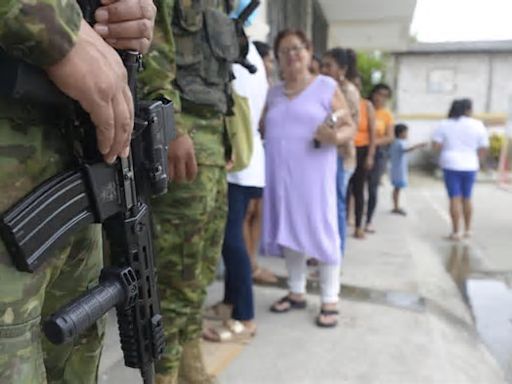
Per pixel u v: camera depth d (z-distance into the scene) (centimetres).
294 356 289
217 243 227
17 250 94
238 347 296
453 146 660
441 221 787
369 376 271
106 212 115
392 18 1216
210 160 201
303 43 320
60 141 106
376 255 527
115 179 117
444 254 579
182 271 199
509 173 1468
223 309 327
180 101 191
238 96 264
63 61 92
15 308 96
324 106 316
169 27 172
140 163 133
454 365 289
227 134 223
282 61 326
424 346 308
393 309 367
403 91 1959
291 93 326
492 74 1916
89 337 129
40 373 103
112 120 102
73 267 119
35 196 98
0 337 94
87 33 96
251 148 271
